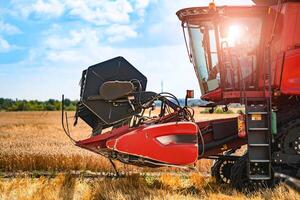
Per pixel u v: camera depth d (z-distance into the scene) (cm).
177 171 1288
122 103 1023
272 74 980
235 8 973
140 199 867
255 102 986
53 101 10225
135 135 964
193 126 971
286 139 956
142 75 1044
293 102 1030
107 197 877
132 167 1309
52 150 1552
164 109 1038
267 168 932
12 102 10231
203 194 919
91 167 1320
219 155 1063
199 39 1030
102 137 1006
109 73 1032
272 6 995
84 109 1066
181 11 1014
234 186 959
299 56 963
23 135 2603
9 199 841
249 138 934
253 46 990
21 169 1309
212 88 1027
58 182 980
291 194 874
